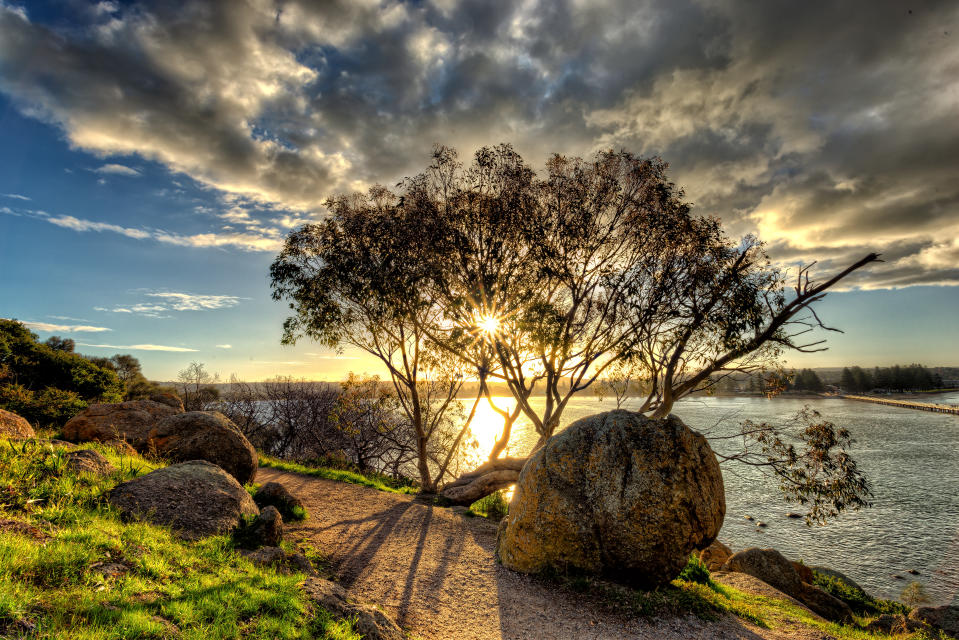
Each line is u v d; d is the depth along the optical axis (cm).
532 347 1641
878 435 8394
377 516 1388
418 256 1703
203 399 3800
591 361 1770
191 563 607
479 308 1698
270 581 609
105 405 1742
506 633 726
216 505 825
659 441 923
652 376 1748
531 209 1648
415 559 1019
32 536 530
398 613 756
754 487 4881
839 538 3262
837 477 1501
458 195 1720
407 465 3572
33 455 786
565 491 945
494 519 1577
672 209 1608
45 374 3356
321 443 3062
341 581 857
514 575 948
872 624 1177
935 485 4753
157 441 1357
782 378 1641
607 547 893
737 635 760
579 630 743
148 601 470
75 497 705
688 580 989
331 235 1833
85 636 368
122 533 620
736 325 1459
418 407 1998
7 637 341
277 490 1249
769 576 1298
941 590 1847
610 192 1681
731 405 14262
